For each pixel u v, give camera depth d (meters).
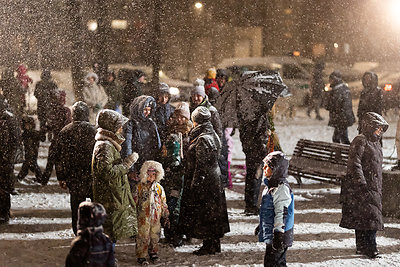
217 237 11.03
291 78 37.16
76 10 29.12
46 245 11.62
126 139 12.00
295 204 15.08
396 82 37.69
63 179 11.40
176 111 12.02
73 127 11.33
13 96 21.72
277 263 9.21
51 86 22.39
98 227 7.27
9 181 13.12
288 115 33.41
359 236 11.06
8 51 33.41
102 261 7.27
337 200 15.52
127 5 36.06
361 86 38.53
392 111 33.62
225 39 46.66
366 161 10.91
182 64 44.44
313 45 48.62
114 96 21.45
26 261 10.62
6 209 13.16
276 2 48.53
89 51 32.62
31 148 17.22
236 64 39.41
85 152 11.20
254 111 13.95
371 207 10.84
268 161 9.04
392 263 10.67
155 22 24.58
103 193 10.00
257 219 13.70
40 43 33.47
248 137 13.95
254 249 11.49
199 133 11.06
